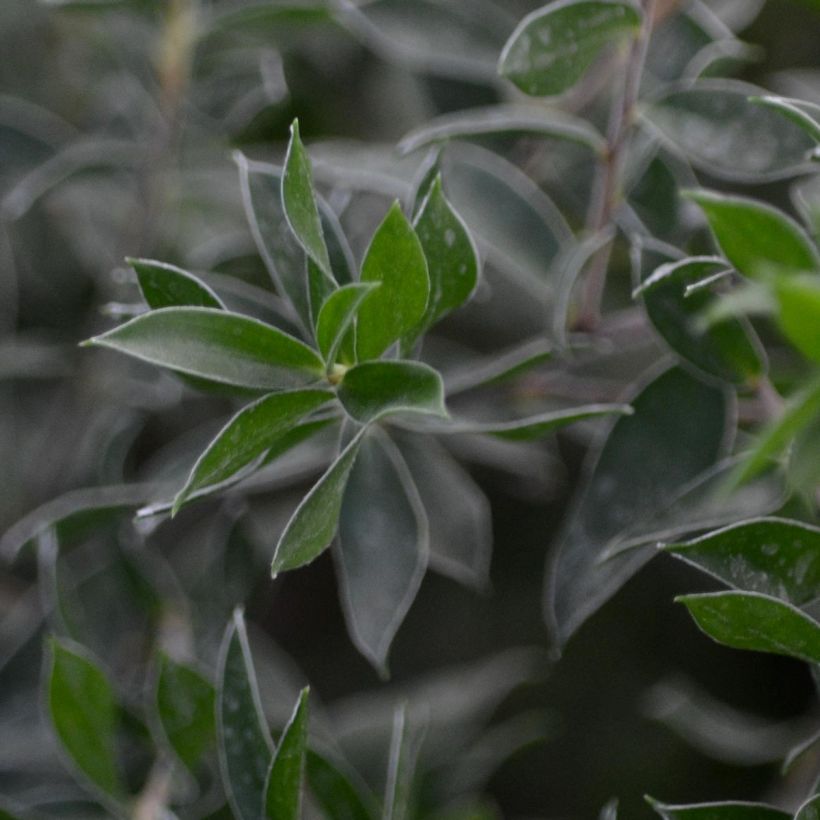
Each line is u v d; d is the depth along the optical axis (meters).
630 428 0.47
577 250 0.49
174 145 0.57
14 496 0.62
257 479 0.51
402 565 0.48
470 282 0.44
